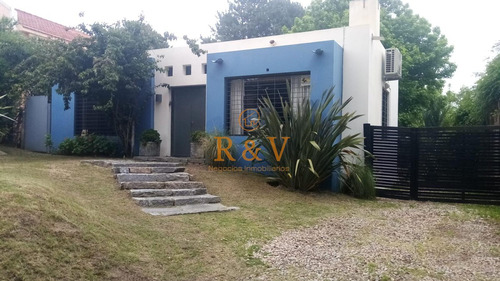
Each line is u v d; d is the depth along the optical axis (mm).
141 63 10523
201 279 3969
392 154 8867
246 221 5949
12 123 13461
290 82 9828
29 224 3840
